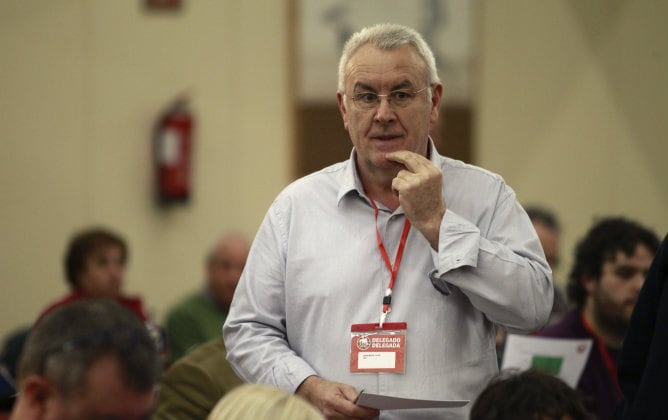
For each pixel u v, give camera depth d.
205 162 13.42
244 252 10.96
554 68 14.08
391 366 5.49
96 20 13.15
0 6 12.97
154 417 6.62
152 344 3.56
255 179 13.52
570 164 14.13
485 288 5.33
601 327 7.82
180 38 13.33
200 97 13.37
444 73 13.77
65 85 13.09
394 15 13.58
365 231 5.75
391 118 5.53
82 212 13.13
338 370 5.59
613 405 7.57
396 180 5.41
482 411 4.54
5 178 12.98
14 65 12.98
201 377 6.65
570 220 14.13
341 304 5.64
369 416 5.32
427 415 5.54
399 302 5.59
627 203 14.25
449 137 13.84
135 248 13.20
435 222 5.37
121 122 13.18
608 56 14.20
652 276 5.32
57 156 13.09
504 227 5.67
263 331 5.84
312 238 5.80
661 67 14.23
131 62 13.22
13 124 13.00
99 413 3.39
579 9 14.14
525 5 13.98
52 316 3.53
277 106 13.52
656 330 5.14
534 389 4.52
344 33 13.52
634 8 14.21
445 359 5.52
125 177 13.20
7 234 12.98
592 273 7.82
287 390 5.54
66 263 10.18
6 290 12.98
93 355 3.40
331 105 13.55
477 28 13.79
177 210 13.34
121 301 10.05
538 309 5.45
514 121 13.96
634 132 14.25
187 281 13.36
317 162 13.56
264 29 13.52
